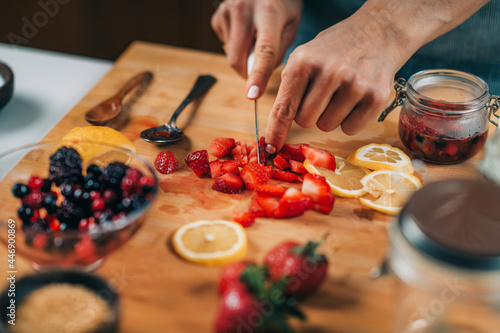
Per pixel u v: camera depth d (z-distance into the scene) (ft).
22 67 6.38
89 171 3.77
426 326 3.32
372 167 4.62
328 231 4.05
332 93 4.47
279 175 4.57
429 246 3.04
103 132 4.68
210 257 3.70
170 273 3.67
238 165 4.62
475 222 3.14
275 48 5.26
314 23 6.39
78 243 3.32
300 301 3.47
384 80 4.44
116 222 3.39
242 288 3.12
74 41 11.10
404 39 4.58
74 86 6.11
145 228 4.05
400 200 4.27
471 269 2.95
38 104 5.78
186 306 3.45
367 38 4.54
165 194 4.38
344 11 6.10
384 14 4.62
